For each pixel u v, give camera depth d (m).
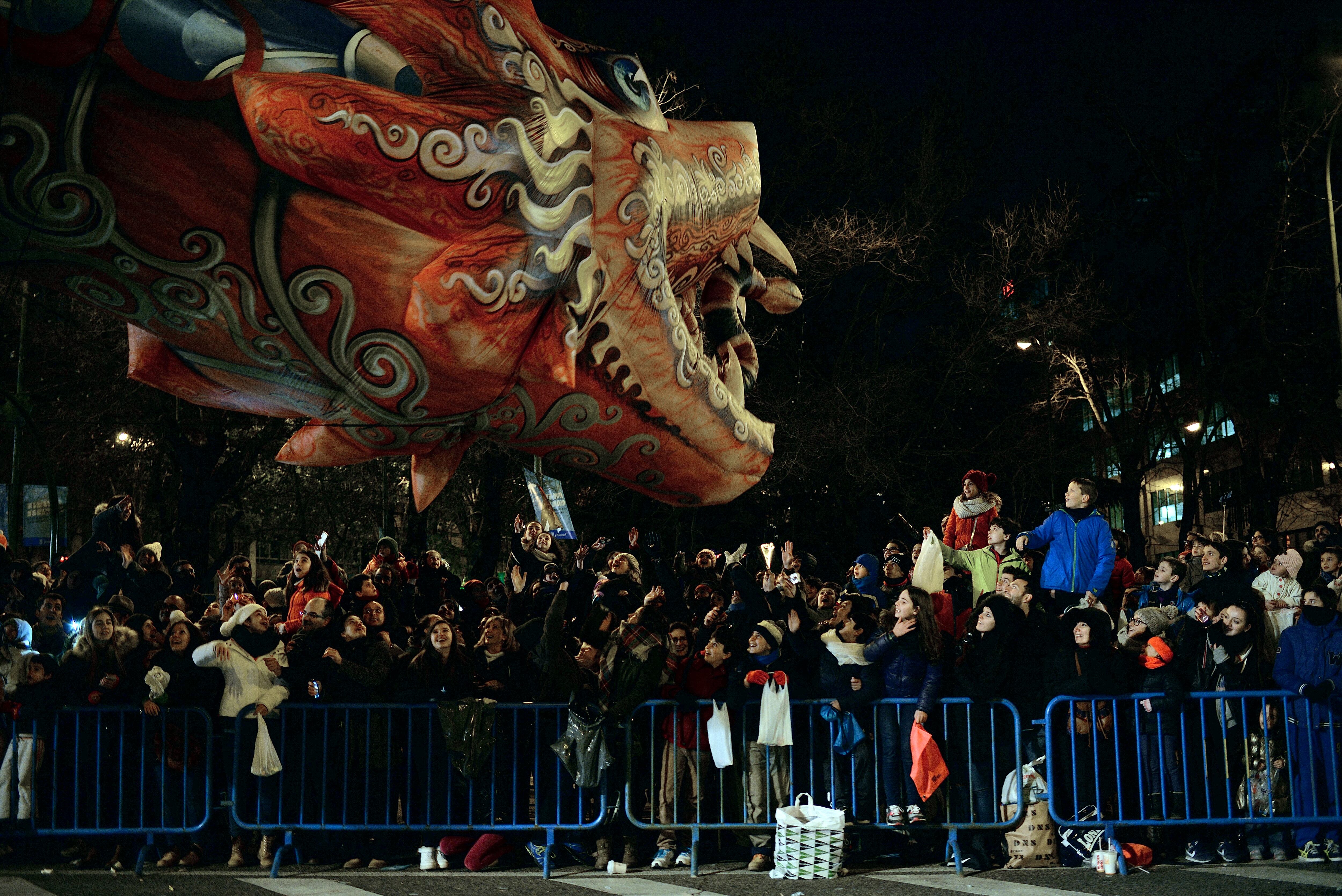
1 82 4.62
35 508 21.84
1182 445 30.55
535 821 7.75
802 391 24.95
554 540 11.31
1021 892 6.64
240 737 7.81
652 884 7.15
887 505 24.91
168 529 23.50
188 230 5.12
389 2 5.34
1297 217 28.33
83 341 19.91
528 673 8.25
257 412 6.24
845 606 7.97
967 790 7.60
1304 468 35.03
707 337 8.19
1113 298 30.39
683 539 24.31
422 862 7.81
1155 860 7.63
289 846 7.87
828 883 7.05
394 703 7.93
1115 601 10.77
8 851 8.13
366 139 5.09
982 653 7.61
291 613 9.79
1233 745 7.68
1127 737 7.68
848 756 7.84
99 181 4.93
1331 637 7.53
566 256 5.83
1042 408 28.47
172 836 8.05
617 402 6.68
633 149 6.33
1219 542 9.52
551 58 5.93
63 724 8.01
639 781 7.88
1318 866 7.26
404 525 27.38
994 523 9.70
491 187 5.45
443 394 5.76
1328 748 7.51
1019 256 27.03
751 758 7.77
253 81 4.92
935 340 27.30
